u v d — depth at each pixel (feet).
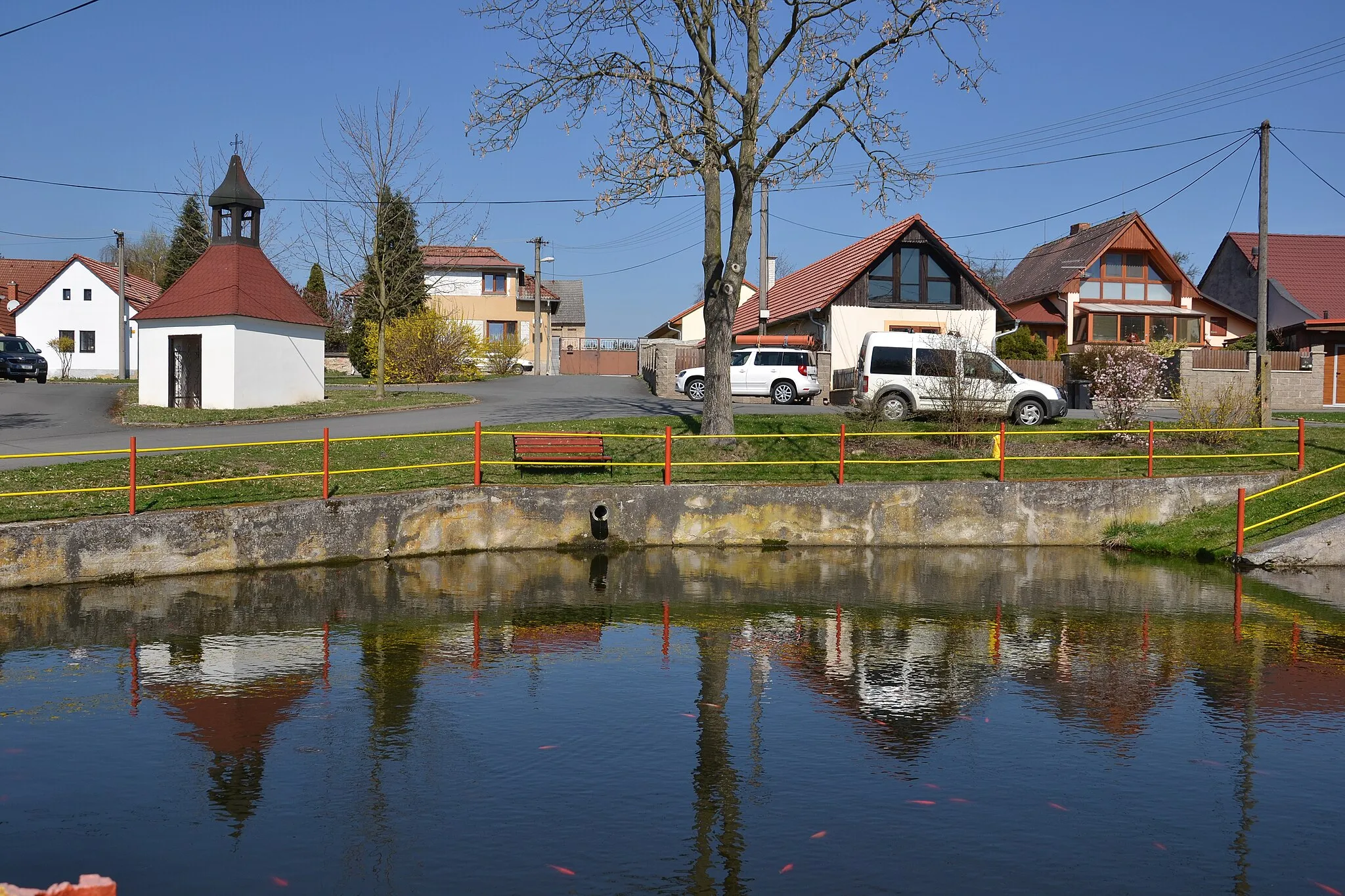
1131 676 34.06
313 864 20.44
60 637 37.37
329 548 53.16
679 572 52.54
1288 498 62.34
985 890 19.77
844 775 25.32
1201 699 31.71
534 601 44.96
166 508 50.11
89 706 29.81
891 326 115.24
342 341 201.57
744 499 61.21
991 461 67.10
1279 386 108.58
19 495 49.26
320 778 24.75
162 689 31.53
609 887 19.60
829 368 107.65
